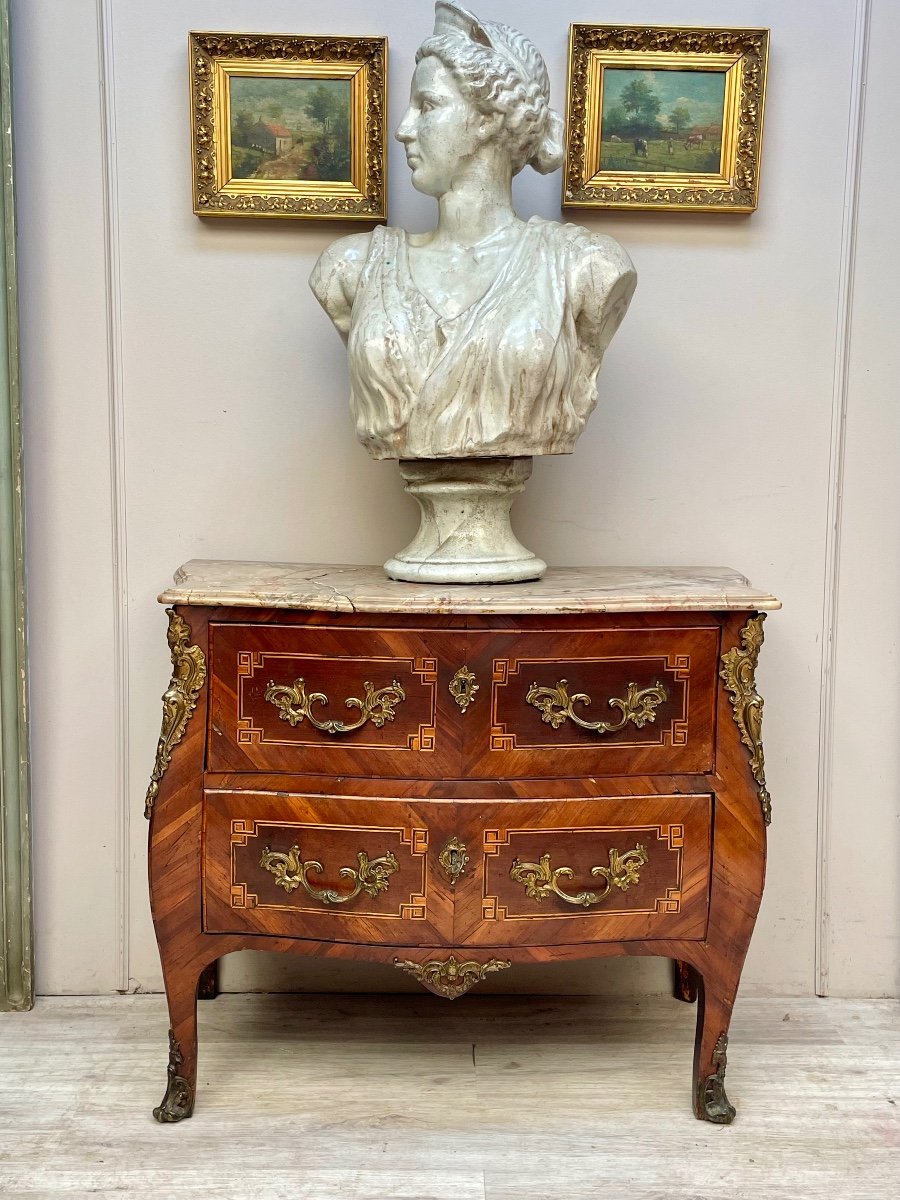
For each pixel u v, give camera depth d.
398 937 1.87
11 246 2.20
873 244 2.30
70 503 2.33
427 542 2.01
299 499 2.36
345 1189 1.78
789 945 2.46
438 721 1.82
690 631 1.85
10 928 2.36
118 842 2.40
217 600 1.81
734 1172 1.84
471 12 2.06
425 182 1.97
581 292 1.90
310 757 1.86
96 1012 2.35
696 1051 1.98
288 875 1.87
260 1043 2.22
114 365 2.30
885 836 2.43
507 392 1.85
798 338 2.33
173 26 2.23
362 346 1.89
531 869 1.85
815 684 2.41
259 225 2.29
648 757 1.87
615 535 2.38
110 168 2.26
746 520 2.37
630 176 2.24
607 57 2.21
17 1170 1.82
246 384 2.33
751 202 2.25
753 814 1.88
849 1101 2.05
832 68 2.26
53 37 2.22
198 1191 1.77
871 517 2.37
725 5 2.25
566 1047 2.23
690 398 2.34
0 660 2.31
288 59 2.20
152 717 2.40
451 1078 2.11
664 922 1.90
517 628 1.80
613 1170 1.84
